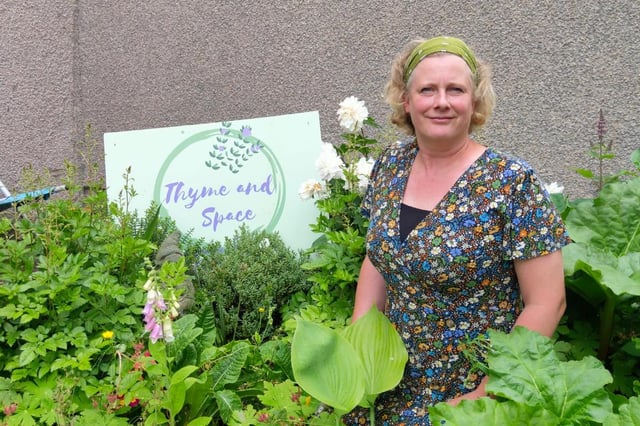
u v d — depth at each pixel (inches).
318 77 154.8
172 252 110.6
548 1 135.7
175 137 129.3
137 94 172.7
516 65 139.3
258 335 100.0
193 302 102.1
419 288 73.2
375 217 78.8
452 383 73.5
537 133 139.2
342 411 64.7
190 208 126.3
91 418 76.1
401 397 76.2
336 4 151.4
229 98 163.6
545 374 62.4
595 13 132.7
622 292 71.2
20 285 90.6
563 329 87.4
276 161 126.0
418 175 76.1
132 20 170.9
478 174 70.2
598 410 60.0
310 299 110.2
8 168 186.7
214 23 163.2
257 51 159.8
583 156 136.2
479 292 71.3
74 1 175.6
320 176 112.6
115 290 90.9
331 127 154.5
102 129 177.2
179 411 79.4
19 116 183.8
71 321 89.7
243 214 125.0
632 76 131.3
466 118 71.3
